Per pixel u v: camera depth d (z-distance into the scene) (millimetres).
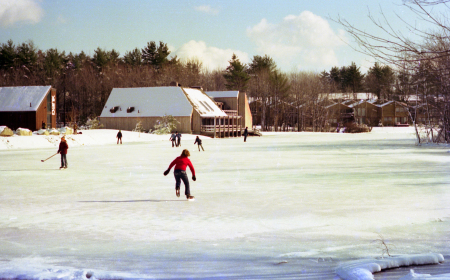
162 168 22844
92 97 112688
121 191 14562
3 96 70000
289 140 62031
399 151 36094
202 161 26875
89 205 11836
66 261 6430
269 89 117250
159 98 79250
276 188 14961
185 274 5672
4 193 14234
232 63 123000
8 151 39469
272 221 9531
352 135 84188
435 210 10547
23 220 9820
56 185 16234
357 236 7934
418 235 7902
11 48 111938
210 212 10680
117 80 116625
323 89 120625
